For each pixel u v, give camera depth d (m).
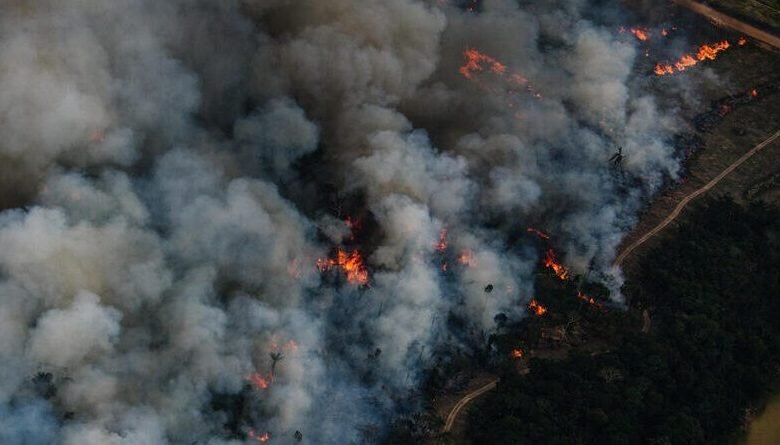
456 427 154.50
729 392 172.75
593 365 166.62
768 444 169.12
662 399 163.00
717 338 178.50
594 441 153.50
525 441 148.12
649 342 173.00
